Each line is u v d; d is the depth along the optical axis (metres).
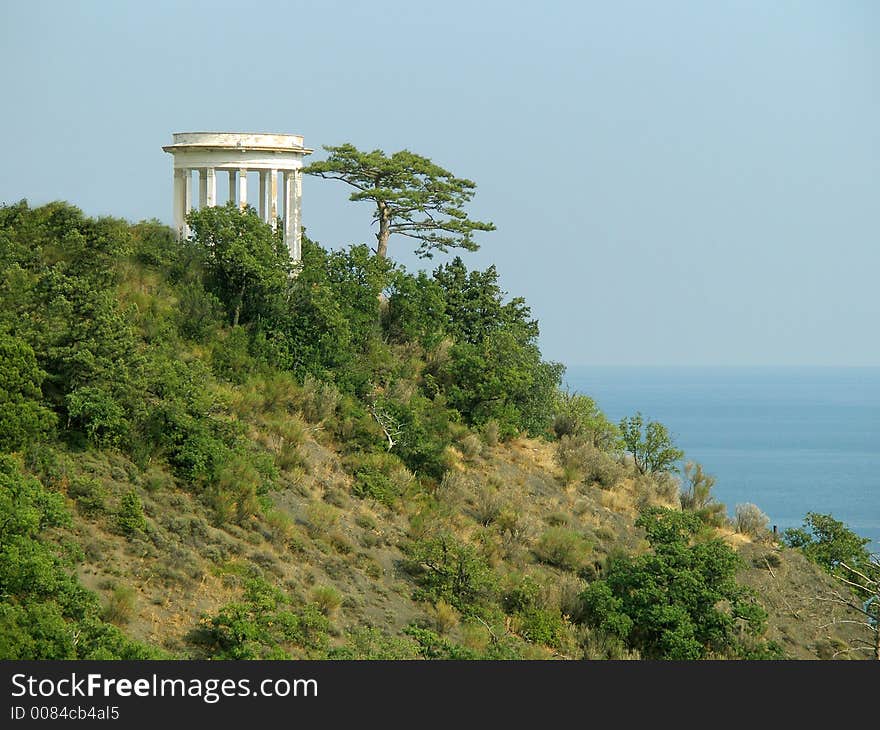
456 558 137.62
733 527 184.25
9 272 137.88
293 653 111.56
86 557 113.81
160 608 111.94
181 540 122.69
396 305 187.62
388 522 146.00
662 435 197.75
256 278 163.88
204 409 137.75
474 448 169.88
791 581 168.88
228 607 110.62
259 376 156.75
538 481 173.00
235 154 176.25
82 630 101.00
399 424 163.50
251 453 140.75
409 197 197.75
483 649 125.25
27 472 119.69
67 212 157.50
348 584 130.38
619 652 134.62
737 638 140.88
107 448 128.75
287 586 123.50
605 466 181.12
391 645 115.88
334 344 167.75
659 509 160.38
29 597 101.88
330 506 141.25
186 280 163.38
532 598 139.25
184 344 154.38
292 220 181.38
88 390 127.12
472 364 181.00
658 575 143.25
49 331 129.88
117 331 134.00
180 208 176.88
